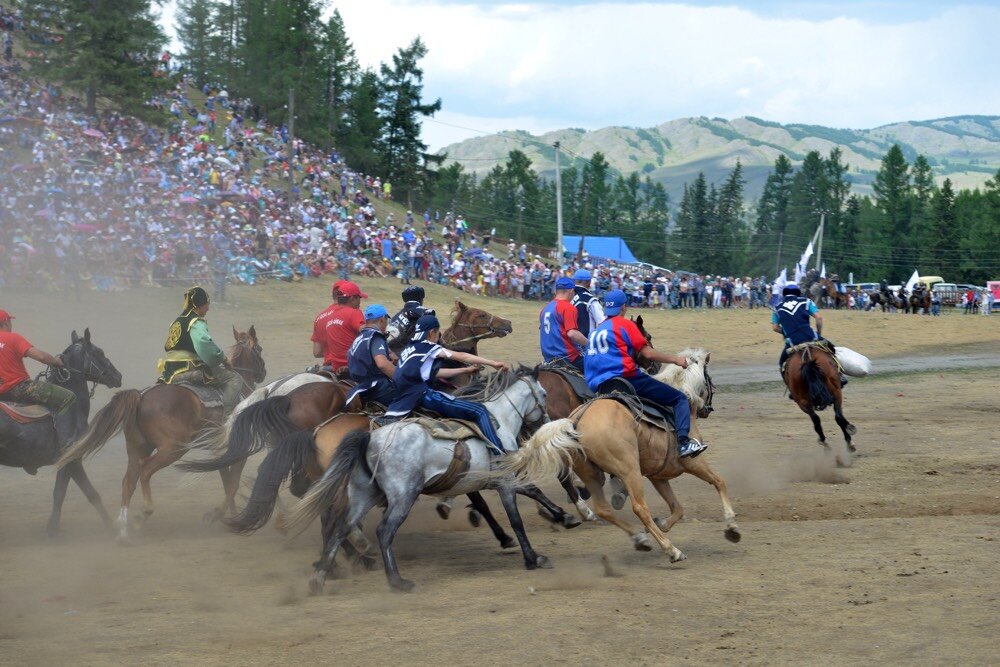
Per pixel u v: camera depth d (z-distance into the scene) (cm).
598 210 14238
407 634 750
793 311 1609
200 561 1014
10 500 1348
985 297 6138
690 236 13250
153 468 1112
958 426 1892
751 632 736
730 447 1684
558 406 1145
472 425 960
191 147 4491
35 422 1124
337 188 5784
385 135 9338
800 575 897
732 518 1023
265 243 3919
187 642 738
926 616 757
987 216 11725
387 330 1128
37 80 4606
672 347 3541
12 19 5109
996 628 724
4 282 3023
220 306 3384
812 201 13350
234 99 7056
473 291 4859
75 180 3509
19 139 3741
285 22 7362
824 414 2094
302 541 1120
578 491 1238
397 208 6600
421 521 1209
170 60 5738
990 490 1294
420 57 9438
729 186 14488
